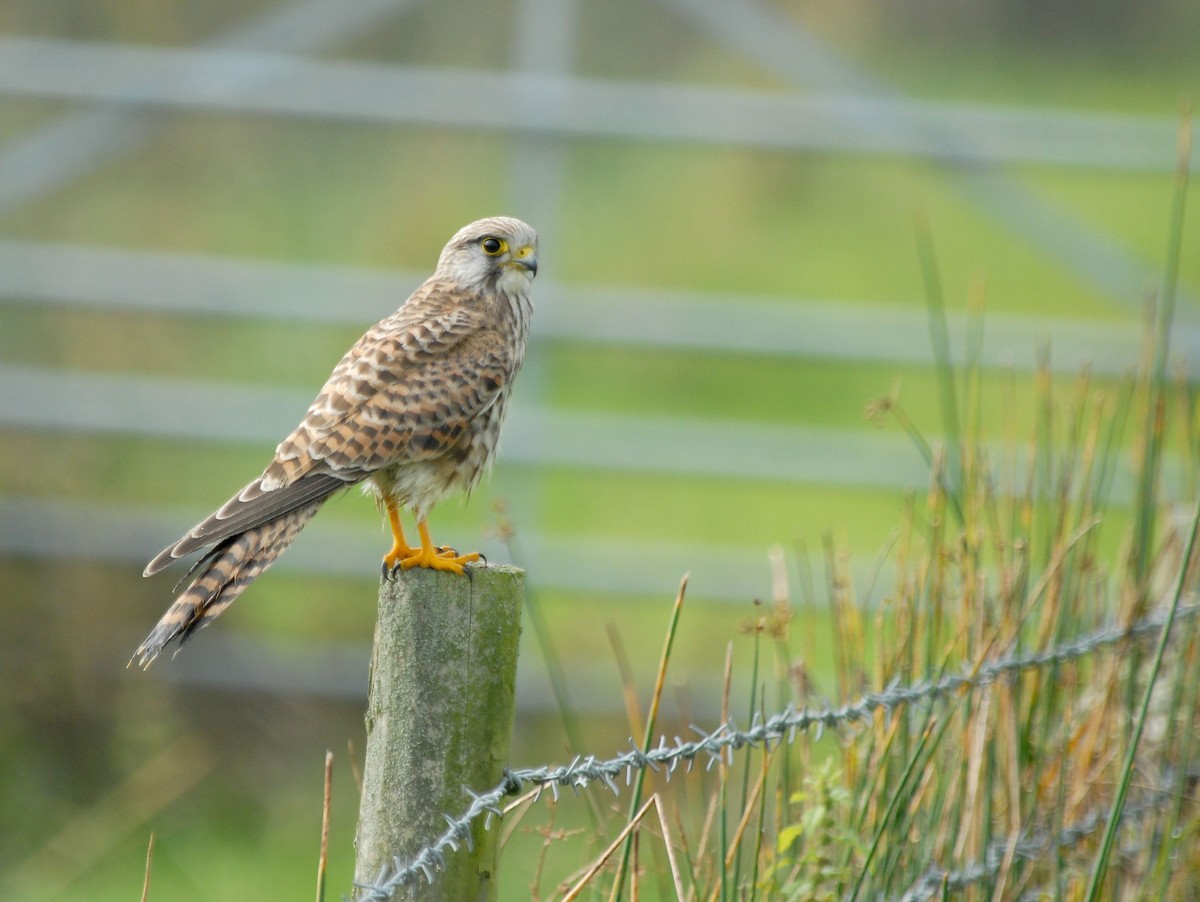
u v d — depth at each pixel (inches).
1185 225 742.5
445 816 204.7
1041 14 882.1
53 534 504.1
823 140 542.9
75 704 487.5
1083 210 750.5
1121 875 273.4
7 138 566.3
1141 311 536.4
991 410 623.5
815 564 530.9
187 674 502.3
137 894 422.9
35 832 453.4
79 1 604.1
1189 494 302.0
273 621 529.0
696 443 526.6
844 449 525.3
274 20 573.6
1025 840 257.9
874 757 255.3
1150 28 908.6
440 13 628.1
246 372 589.3
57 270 525.7
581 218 720.3
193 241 606.9
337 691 510.6
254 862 442.3
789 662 261.0
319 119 542.0
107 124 545.6
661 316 527.5
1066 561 274.7
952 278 736.3
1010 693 262.4
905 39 864.9
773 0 706.2
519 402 529.3
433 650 206.8
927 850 252.5
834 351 530.9
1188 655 272.1
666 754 217.6
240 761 495.5
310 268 546.0
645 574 522.6
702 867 247.9
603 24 649.0
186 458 562.6
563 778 210.8
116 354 561.3
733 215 740.0
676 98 538.6
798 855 262.2
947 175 545.0
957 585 279.0
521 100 537.6
